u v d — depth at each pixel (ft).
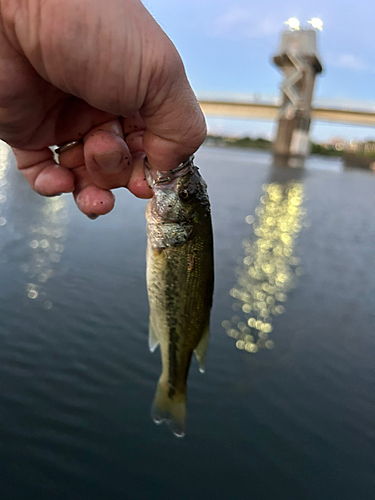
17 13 2.35
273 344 22.61
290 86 206.08
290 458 15.20
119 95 2.76
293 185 112.16
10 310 23.49
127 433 15.87
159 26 2.75
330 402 18.13
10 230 39.58
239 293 29.76
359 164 256.52
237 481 14.10
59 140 4.50
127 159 4.53
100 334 22.00
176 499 13.29
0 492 13.05
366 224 65.62
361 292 32.68
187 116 3.18
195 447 15.43
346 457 15.33
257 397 18.17
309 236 53.01
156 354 20.76
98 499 13.15
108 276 29.89
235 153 299.38
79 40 2.43
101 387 18.10
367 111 204.03
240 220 58.70
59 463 14.34
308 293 31.35
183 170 5.68
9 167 86.07
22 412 16.31
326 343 23.24
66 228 42.34
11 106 3.40
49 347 20.42
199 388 18.52
